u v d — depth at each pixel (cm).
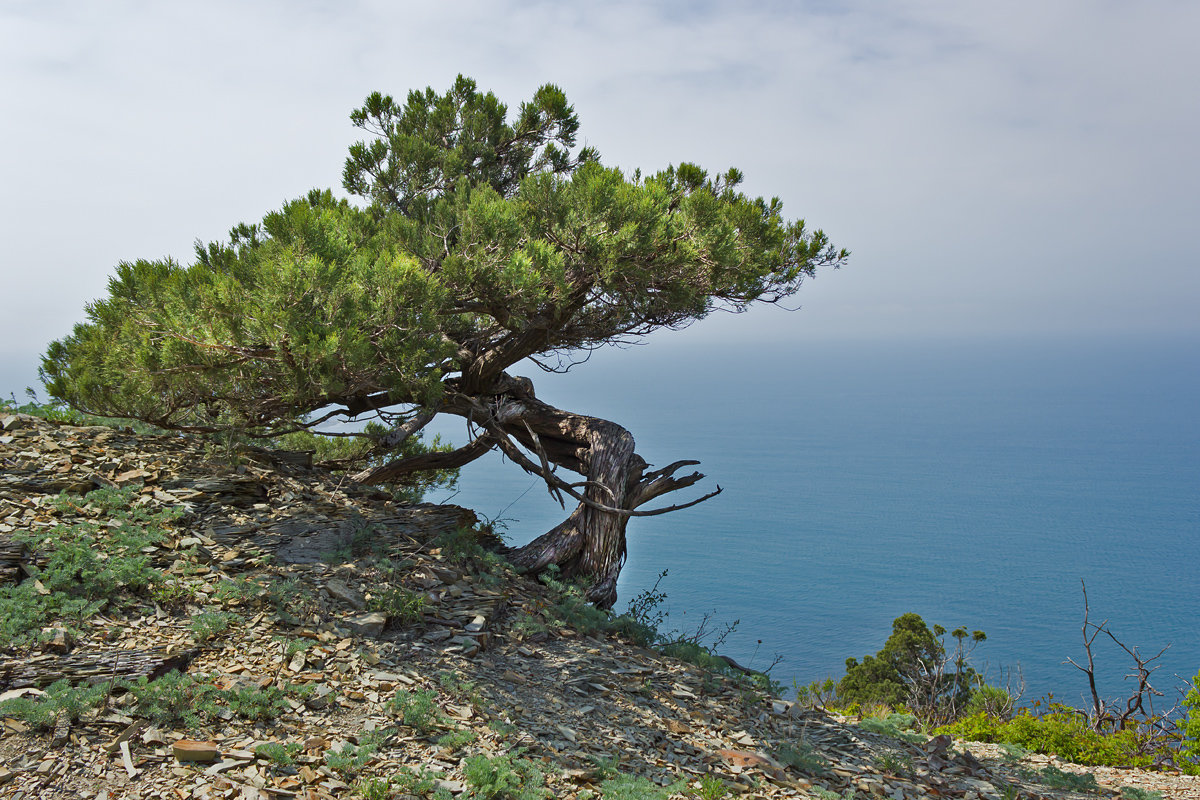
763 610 17350
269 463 1007
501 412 1150
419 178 1241
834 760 728
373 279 809
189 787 425
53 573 595
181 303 766
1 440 838
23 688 471
